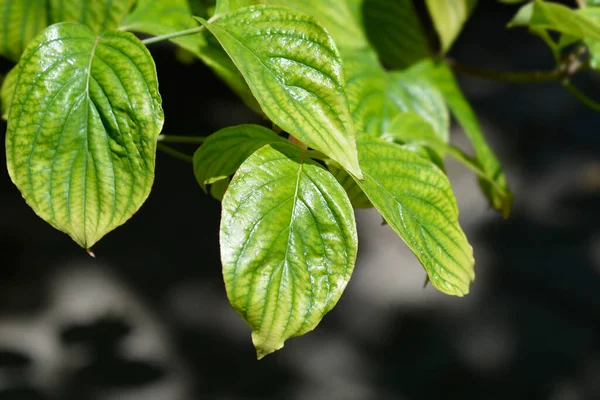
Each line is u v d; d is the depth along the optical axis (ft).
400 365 22.27
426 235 4.04
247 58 3.78
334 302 3.63
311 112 3.73
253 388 21.04
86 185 3.80
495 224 27.78
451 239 4.12
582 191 29.43
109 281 23.88
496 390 21.72
